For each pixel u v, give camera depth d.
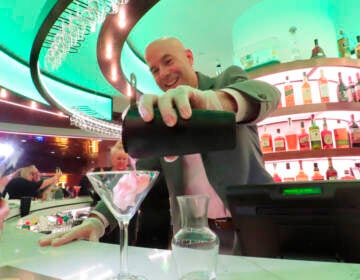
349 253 0.51
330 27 2.26
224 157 1.03
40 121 5.31
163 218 1.40
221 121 0.51
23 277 0.60
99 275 0.59
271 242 0.58
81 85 4.60
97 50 2.68
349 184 0.51
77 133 6.20
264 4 2.36
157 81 1.23
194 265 0.48
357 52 2.04
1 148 0.82
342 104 1.76
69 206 3.16
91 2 1.87
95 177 0.56
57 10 1.95
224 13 2.77
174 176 1.18
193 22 2.93
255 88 0.66
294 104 1.91
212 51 3.56
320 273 0.51
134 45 3.42
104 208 1.00
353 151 1.72
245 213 0.60
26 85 3.70
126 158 2.57
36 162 5.66
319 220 0.53
